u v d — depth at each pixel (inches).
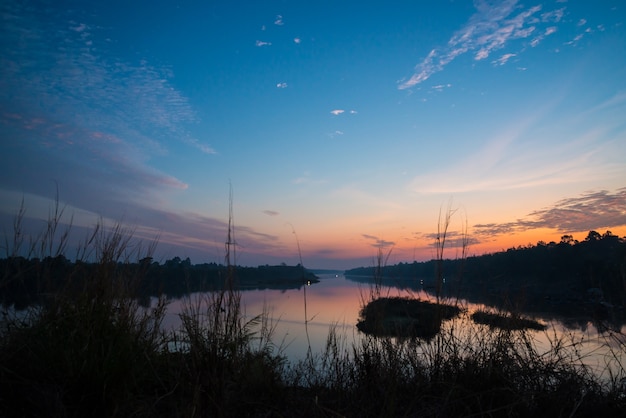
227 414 98.7
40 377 97.0
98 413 95.0
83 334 107.9
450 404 106.9
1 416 85.7
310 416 107.3
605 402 112.1
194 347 115.2
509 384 117.6
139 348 116.1
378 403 113.6
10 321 109.0
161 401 106.0
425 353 135.1
